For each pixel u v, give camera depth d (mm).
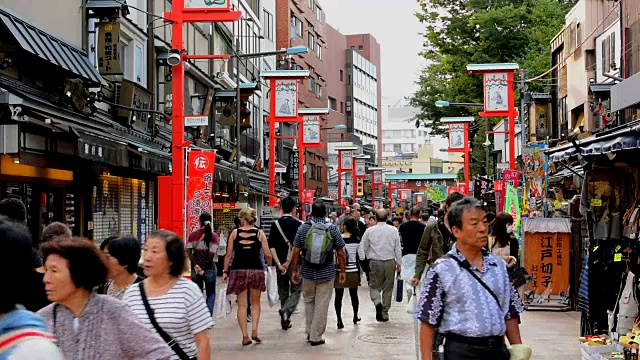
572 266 14438
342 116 89375
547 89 39438
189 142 13812
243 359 10039
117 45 16438
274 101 29188
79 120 12789
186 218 13734
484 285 4738
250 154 40000
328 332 12375
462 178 65062
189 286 5086
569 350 10164
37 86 13219
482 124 52844
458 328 4676
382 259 13500
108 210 17719
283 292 12953
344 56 91875
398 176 85250
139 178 20047
